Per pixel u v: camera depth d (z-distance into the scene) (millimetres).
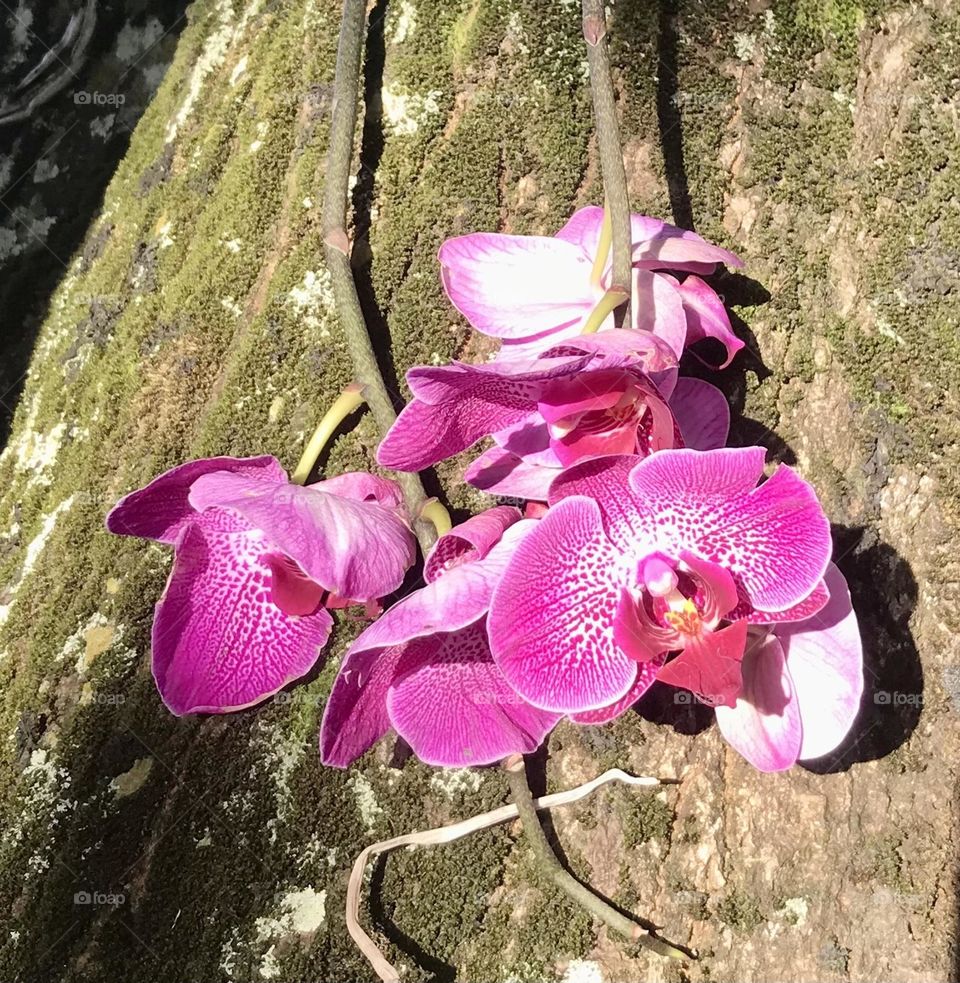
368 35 388
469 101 379
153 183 447
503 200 373
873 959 340
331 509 278
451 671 288
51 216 654
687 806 346
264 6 437
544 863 323
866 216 377
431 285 366
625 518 271
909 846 346
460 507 354
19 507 419
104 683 358
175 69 483
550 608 265
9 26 650
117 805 347
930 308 372
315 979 332
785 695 290
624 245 288
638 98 376
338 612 349
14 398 618
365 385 328
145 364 393
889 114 387
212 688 308
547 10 379
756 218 374
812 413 363
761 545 268
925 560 360
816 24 387
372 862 341
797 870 343
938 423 365
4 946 342
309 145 388
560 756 347
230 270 386
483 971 340
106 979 334
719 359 359
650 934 320
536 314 308
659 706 347
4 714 372
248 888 339
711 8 383
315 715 348
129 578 367
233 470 298
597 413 274
